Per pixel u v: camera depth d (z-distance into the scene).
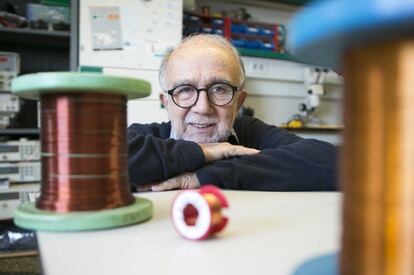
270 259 0.36
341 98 0.24
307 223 0.50
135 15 2.36
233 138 1.37
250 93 3.29
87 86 0.48
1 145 2.15
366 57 0.21
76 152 0.49
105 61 2.32
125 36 2.35
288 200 0.69
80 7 2.27
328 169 0.86
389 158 0.22
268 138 1.34
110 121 0.52
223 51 1.25
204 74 1.21
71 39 2.29
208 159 0.90
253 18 3.47
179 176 0.86
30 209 0.51
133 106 2.32
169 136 1.40
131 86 0.51
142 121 2.34
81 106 0.50
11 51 2.66
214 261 0.35
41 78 0.48
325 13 0.19
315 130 3.04
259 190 0.85
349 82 0.23
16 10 2.58
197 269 0.33
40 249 0.40
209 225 0.41
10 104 2.23
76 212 0.48
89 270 0.33
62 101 0.50
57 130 0.50
